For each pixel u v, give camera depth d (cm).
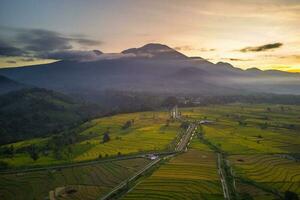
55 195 19550
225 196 18638
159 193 19100
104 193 19575
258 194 19012
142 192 19312
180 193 19050
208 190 19488
